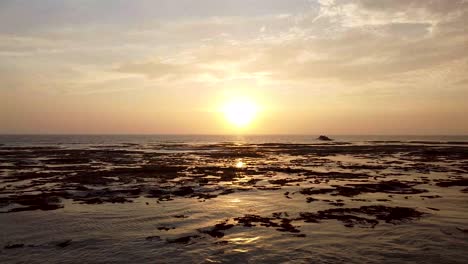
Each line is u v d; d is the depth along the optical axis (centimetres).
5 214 1681
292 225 1473
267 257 1109
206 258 1105
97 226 1476
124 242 1266
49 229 1434
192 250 1178
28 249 1198
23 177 2916
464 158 4825
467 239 1265
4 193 2211
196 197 2102
